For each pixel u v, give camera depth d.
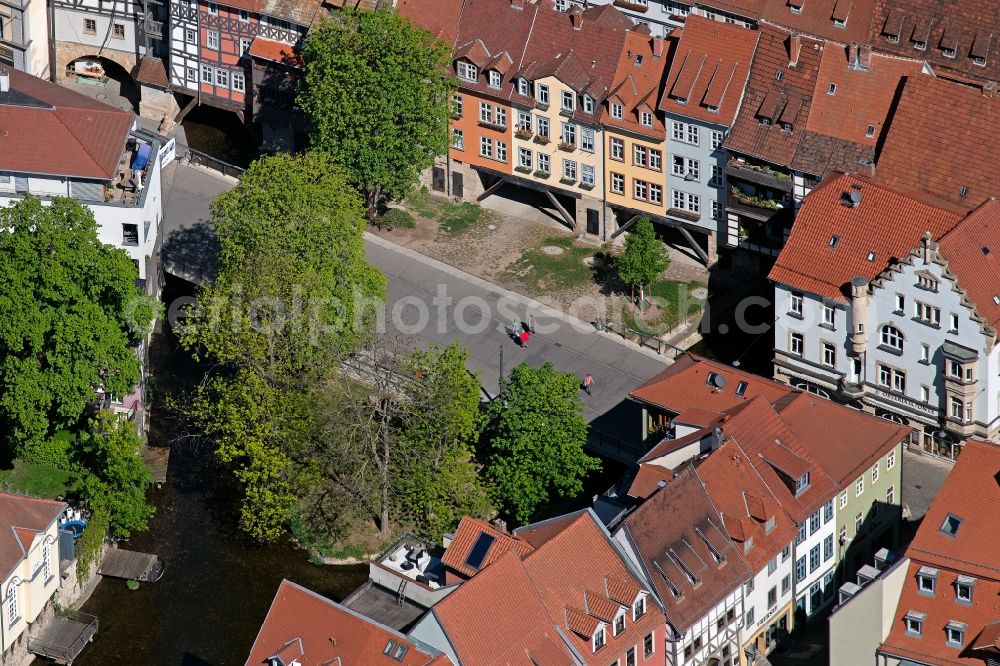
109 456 168.12
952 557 153.00
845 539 167.88
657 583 152.12
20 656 160.75
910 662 152.12
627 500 163.75
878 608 151.62
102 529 168.75
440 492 168.12
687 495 156.62
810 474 163.38
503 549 148.50
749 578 156.75
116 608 166.88
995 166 185.00
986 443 157.00
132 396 181.25
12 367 170.25
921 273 175.62
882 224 180.75
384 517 171.38
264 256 176.12
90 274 172.00
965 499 155.12
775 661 162.62
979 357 175.38
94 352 170.00
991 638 149.25
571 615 147.50
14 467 173.12
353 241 181.62
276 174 180.62
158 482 178.62
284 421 168.62
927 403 179.75
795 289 183.38
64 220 171.75
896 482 171.88
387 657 142.38
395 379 181.62
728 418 163.25
